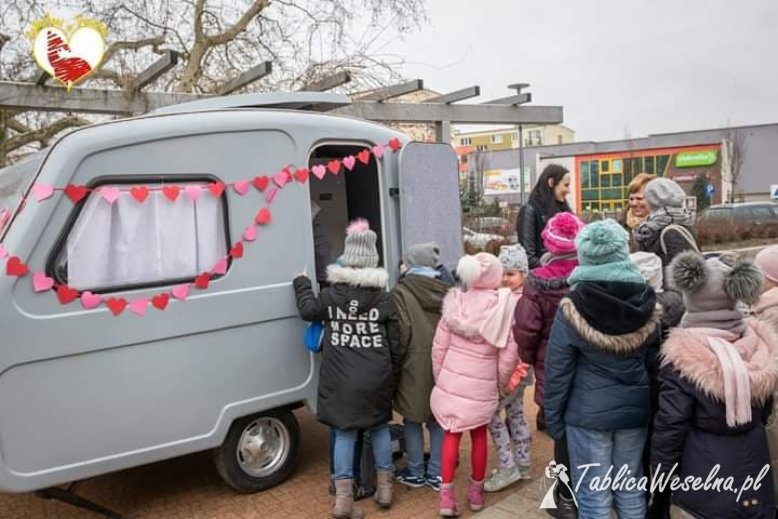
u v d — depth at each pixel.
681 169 42.62
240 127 3.83
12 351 3.13
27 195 3.28
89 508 3.61
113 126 3.46
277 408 4.09
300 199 4.05
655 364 2.94
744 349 2.64
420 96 8.49
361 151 4.81
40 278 3.20
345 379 3.64
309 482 4.20
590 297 2.81
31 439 3.20
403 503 3.90
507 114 7.00
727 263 2.85
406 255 4.08
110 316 3.39
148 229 3.54
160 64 5.05
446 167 4.71
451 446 3.61
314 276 4.10
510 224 16.05
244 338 3.82
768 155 43.12
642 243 4.21
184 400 3.63
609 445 2.96
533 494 3.91
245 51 9.00
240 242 3.81
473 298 3.60
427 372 3.88
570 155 45.81
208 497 4.04
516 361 3.57
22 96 5.03
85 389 3.33
